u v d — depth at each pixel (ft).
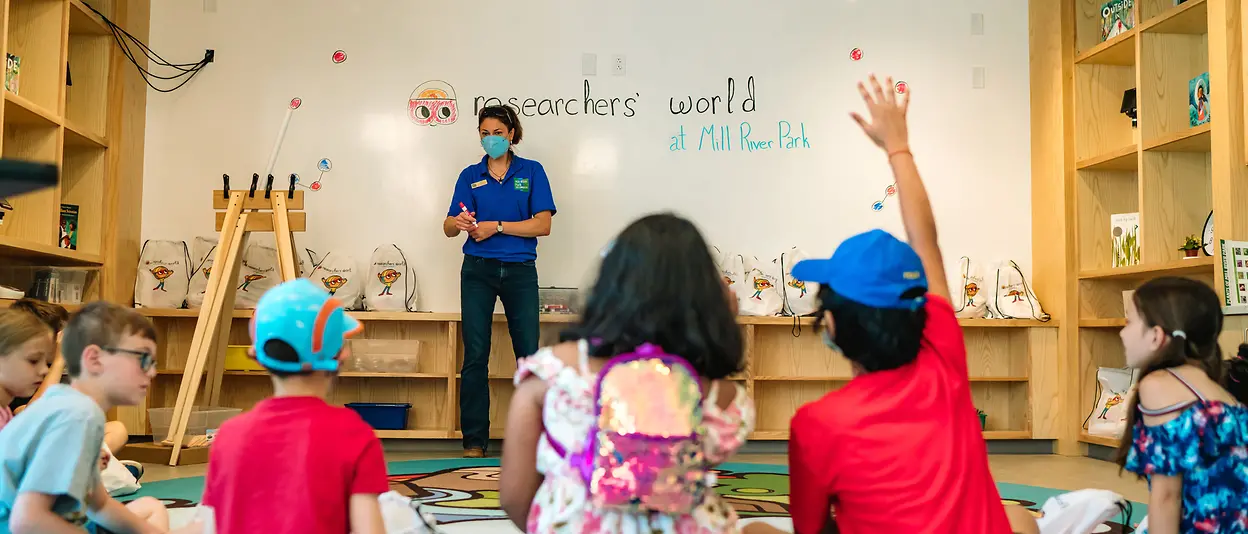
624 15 17.66
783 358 17.65
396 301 16.57
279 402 5.01
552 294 16.88
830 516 5.15
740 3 17.83
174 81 16.92
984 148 18.04
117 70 16.12
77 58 16.05
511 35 17.47
